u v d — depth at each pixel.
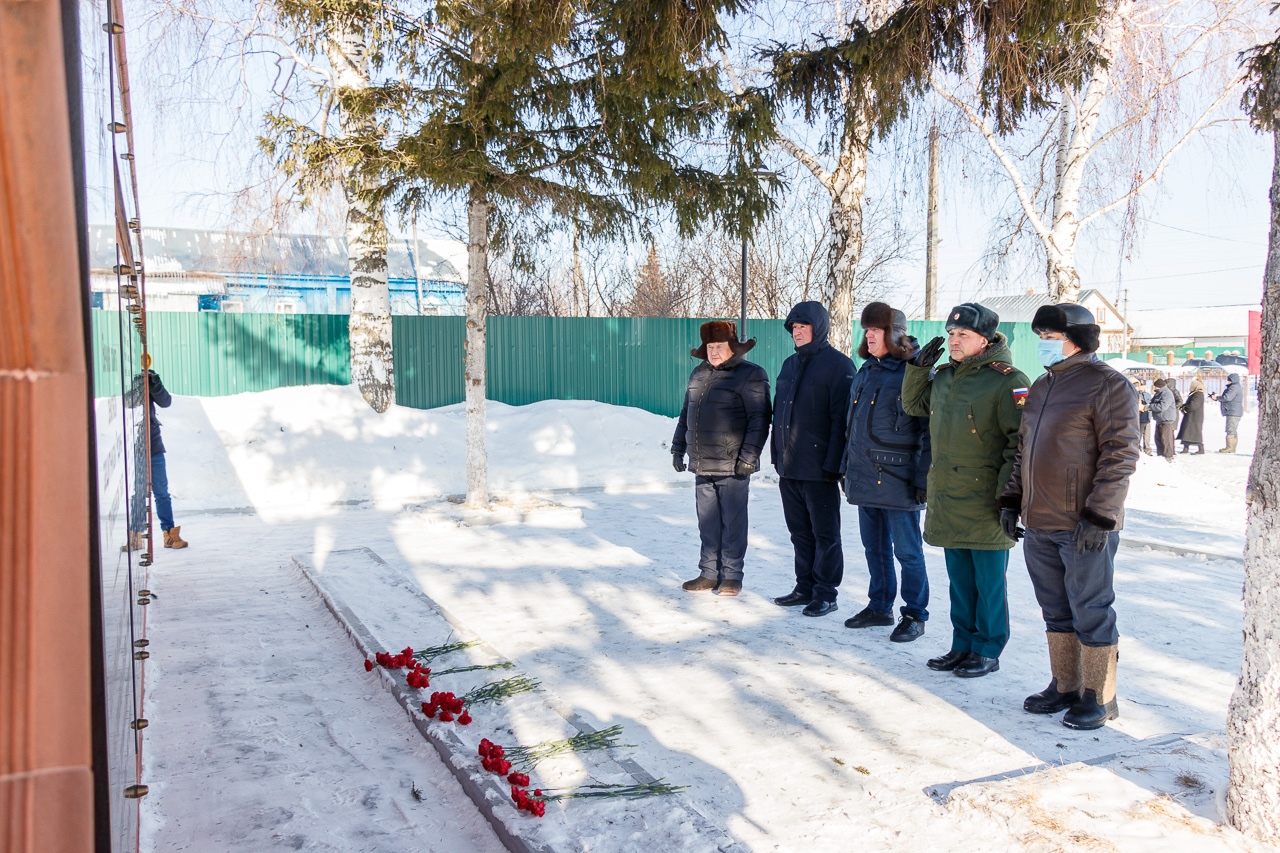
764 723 3.58
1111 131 11.70
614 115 7.88
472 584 6.09
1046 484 3.59
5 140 0.83
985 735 3.46
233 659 4.39
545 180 8.38
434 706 3.46
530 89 7.73
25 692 0.87
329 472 10.74
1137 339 59.94
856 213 11.92
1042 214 12.50
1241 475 14.41
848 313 12.02
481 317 9.12
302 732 3.47
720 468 5.72
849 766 3.17
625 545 7.61
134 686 1.87
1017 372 4.01
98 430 1.01
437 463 11.61
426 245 21.22
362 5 7.86
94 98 1.08
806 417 5.27
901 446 4.74
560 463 12.30
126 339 2.33
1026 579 6.35
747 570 6.63
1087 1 5.61
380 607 5.18
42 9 0.84
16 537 0.86
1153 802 2.69
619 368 15.76
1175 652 4.61
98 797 0.92
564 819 2.58
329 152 8.21
